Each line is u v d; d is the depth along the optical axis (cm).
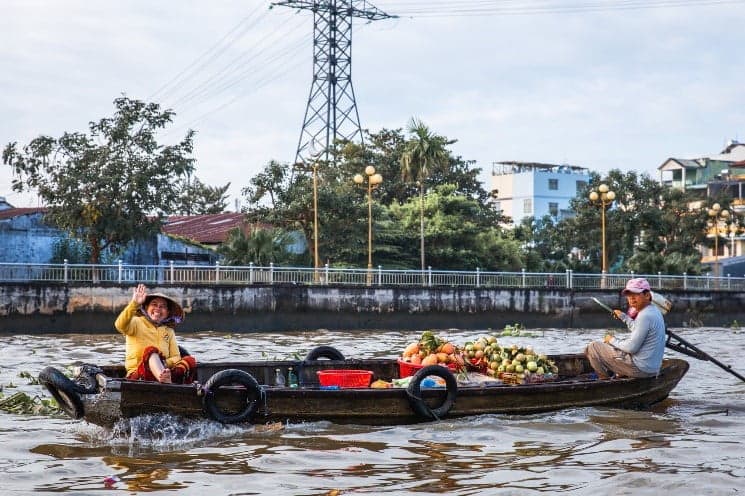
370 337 2784
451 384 1102
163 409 983
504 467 864
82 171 3359
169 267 2975
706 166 7156
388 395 1072
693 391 1430
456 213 4672
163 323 1057
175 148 3491
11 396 1263
